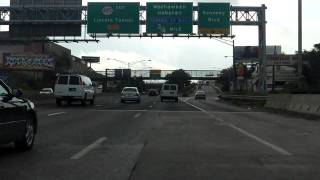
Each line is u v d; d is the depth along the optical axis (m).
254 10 52.47
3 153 12.56
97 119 24.58
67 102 44.59
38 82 97.44
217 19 52.06
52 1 55.62
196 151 13.20
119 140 15.53
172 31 52.28
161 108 38.22
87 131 18.34
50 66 89.56
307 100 31.41
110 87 147.75
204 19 51.97
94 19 52.53
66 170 10.31
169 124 21.88
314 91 34.22
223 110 35.91
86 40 54.59
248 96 52.84
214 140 15.74
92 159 11.73
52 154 12.45
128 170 10.36
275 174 10.00
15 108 12.13
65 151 12.98
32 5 54.03
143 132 18.14
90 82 43.69
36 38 55.09
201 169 10.53
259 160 11.77
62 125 20.78
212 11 52.06
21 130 12.57
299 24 37.19
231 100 63.44
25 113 12.80
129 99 53.03
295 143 15.17
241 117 27.59
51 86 99.31
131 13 52.31
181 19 52.31
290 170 10.45
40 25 54.53
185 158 11.99
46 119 23.97
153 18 52.28
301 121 24.83
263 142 15.34
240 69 105.50
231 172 10.20
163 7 52.31
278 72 100.06
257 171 10.32
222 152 13.05
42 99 47.62
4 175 9.74
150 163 11.24
